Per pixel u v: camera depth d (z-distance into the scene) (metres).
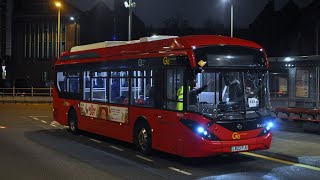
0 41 62.09
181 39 10.30
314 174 9.33
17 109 30.78
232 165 10.38
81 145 13.65
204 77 9.84
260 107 10.41
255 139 10.12
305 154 11.02
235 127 9.88
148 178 8.95
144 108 11.59
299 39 60.53
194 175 9.27
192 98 9.77
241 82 10.20
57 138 15.30
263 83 10.48
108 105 13.61
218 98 9.93
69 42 61.03
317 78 16.16
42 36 62.00
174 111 10.32
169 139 10.52
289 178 8.95
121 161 10.90
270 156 11.39
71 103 16.41
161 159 11.20
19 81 57.66
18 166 10.15
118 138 13.09
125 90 12.67
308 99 16.53
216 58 9.92
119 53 13.07
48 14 61.31
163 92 10.80
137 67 12.02
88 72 15.06
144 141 11.73
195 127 9.69
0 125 19.67
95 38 66.38
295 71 16.95
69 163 10.58
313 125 15.03
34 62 62.12
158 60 11.02
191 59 9.74
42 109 30.86
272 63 17.20
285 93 19.88
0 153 12.02
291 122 16.44
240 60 10.20
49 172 9.49
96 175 9.21
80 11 61.41
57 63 17.86
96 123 14.46
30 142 14.26
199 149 9.66
